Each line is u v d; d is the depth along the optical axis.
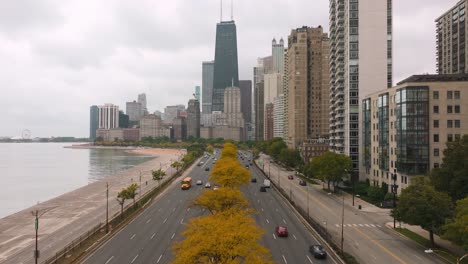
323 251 58.81
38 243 71.94
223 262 34.56
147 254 60.38
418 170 97.88
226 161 106.69
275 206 102.56
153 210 97.00
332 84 178.50
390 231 76.75
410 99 99.12
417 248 64.81
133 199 105.81
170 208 99.25
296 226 79.75
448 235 55.72
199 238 36.50
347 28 148.38
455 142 78.00
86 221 89.62
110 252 61.72
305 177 167.12
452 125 97.81
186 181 139.75
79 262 56.91
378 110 120.62
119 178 180.62
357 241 69.06
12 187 172.50
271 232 74.44
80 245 64.81
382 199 110.44
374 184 126.31
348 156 135.00
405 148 99.38
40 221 91.25
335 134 173.88
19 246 70.25
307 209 94.56
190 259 34.06
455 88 98.25
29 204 131.12
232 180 89.44
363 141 137.62
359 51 144.62
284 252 61.31
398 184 104.56
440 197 65.38
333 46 177.38
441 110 98.38
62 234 78.19
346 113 149.88
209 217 44.41
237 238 36.38
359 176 143.38
